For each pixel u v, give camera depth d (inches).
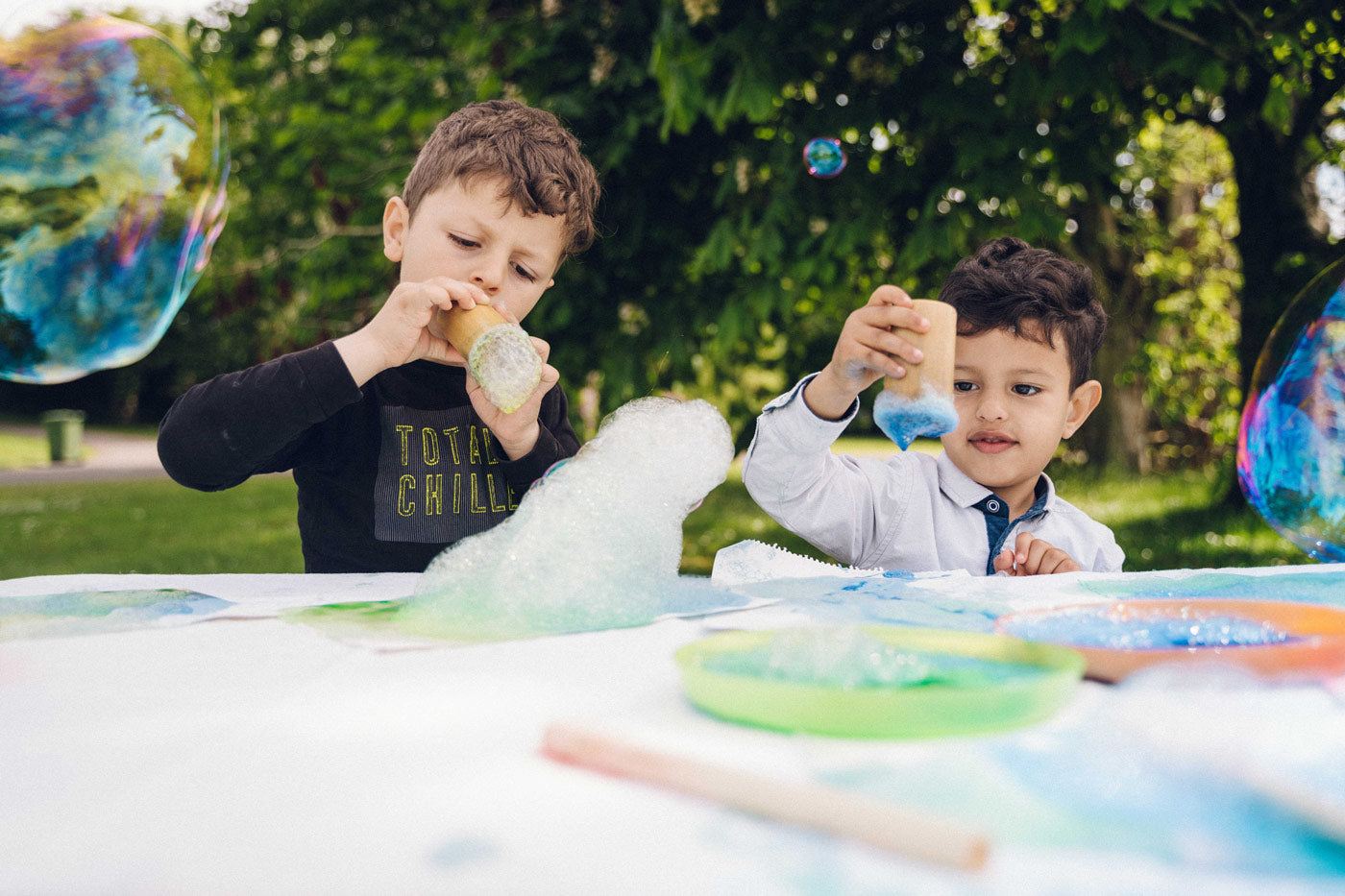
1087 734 20.4
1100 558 63.9
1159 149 285.9
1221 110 188.2
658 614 36.2
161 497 379.6
